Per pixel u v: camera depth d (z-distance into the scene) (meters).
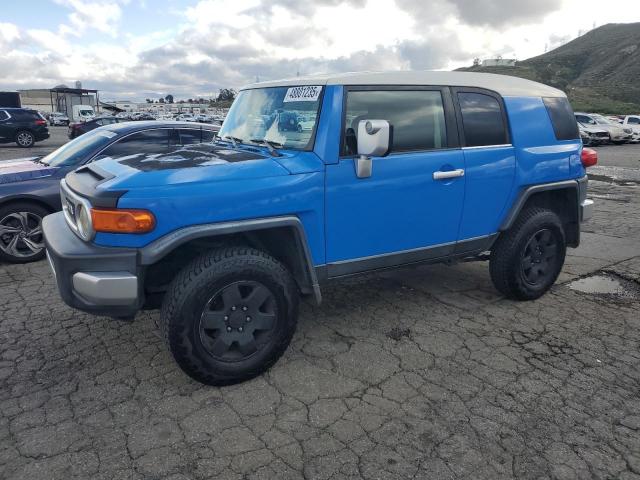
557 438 2.68
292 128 3.49
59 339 3.75
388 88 3.56
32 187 5.50
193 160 3.19
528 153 4.23
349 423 2.79
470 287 4.93
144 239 2.77
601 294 4.82
